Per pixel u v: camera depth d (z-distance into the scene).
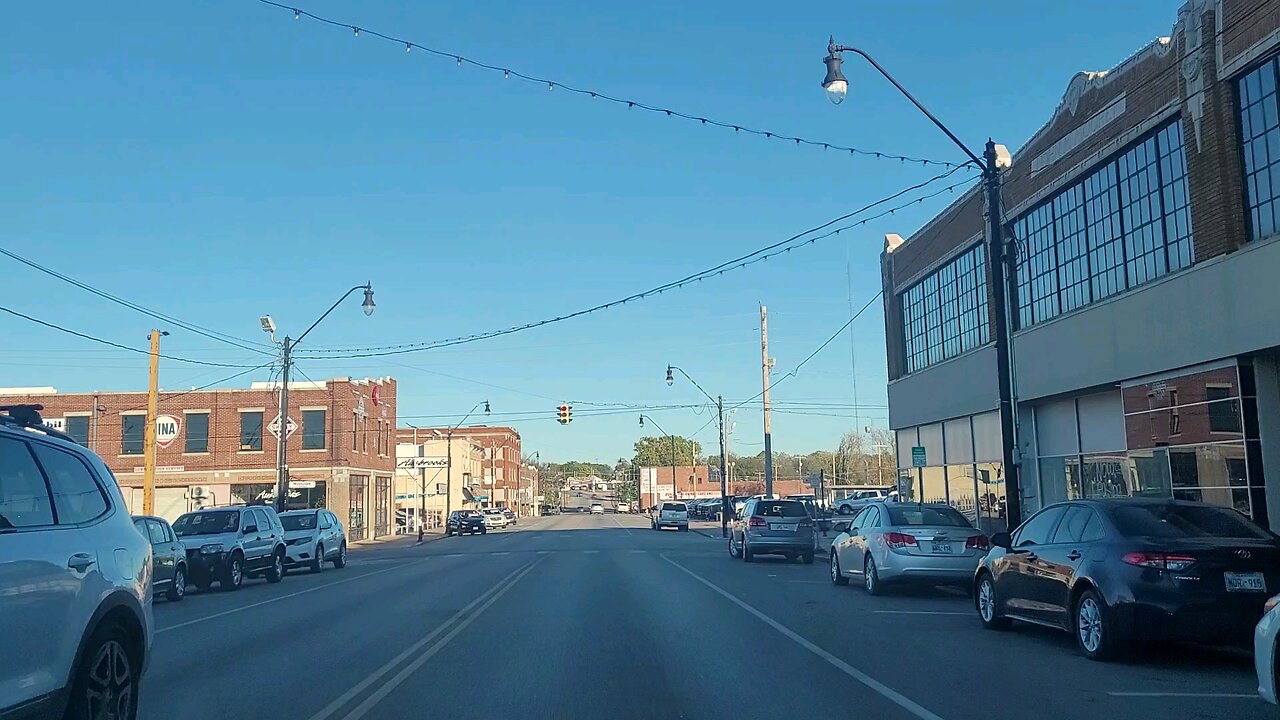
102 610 6.46
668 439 162.25
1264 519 16.77
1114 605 10.38
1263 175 16.72
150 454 33.34
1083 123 22.25
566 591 19.70
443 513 87.69
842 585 20.58
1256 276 16.50
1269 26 16.19
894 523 18.05
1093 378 21.86
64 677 6.02
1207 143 17.75
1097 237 22.06
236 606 18.44
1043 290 24.67
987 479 27.98
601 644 12.44
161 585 19.09
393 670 10.69
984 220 27.44
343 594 20.50
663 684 9.80
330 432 53.50
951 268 30.59
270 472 53.03
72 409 53.25
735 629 13.77
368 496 58.59
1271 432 16.92
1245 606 9.98
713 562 29.33
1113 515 11.12
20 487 6.01
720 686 9.68
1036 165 24.59
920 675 10.19
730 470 118.19
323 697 9.31
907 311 35.22
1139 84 20.00
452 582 22.72
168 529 20.09
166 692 9.62
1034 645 12.16
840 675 10.20
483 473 103.12
